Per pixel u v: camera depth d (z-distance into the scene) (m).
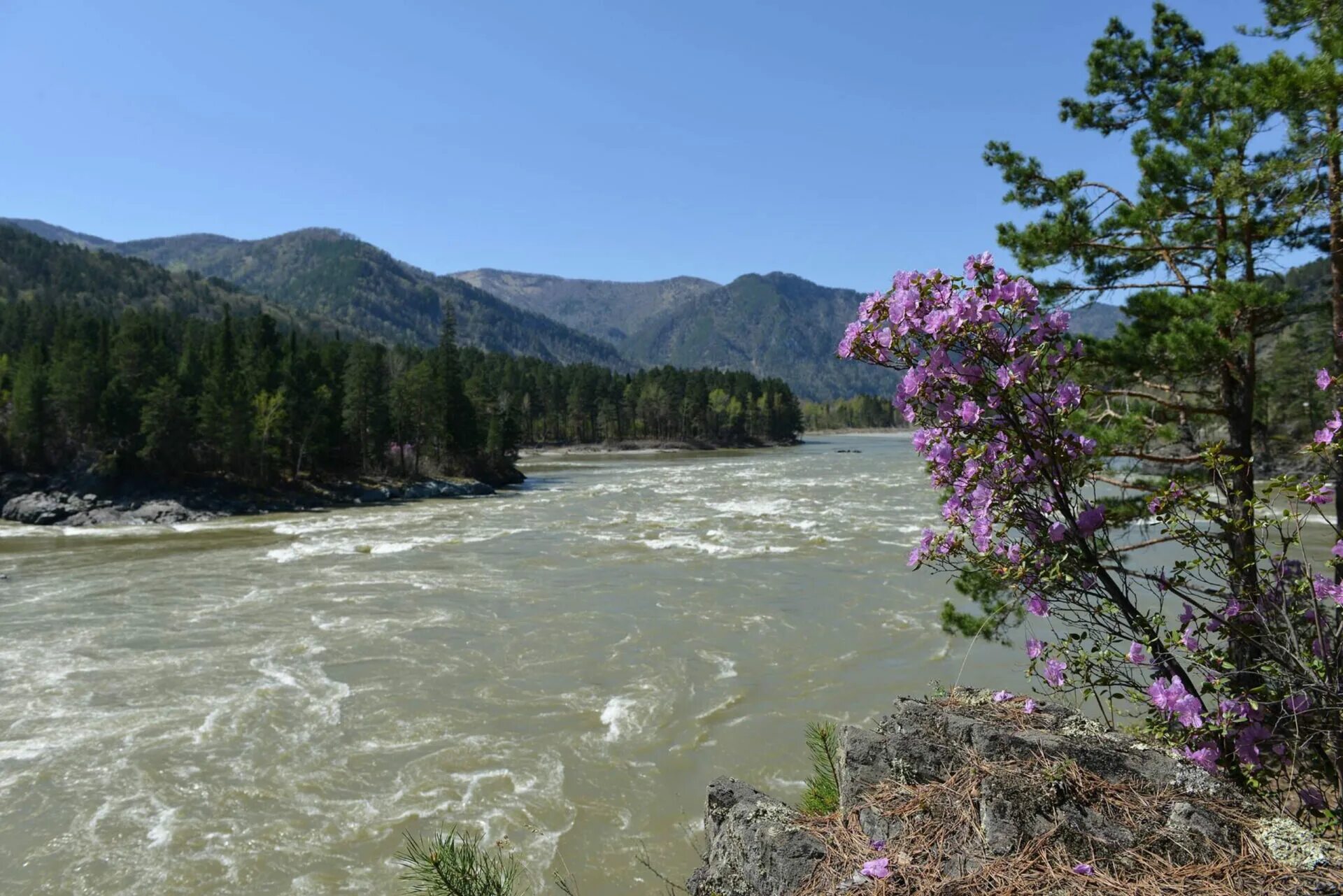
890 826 3.54
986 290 3.57
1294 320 7.57
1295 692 3.54
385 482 56.03
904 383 3.75
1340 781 3.54
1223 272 7.91
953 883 3.01
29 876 8.48
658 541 29.31
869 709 12.62
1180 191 8.29
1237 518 3.83
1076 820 3.18
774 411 143.00
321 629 17.88
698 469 71.81
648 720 12.41
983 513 3.76
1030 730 3.83
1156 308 7.75
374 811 9.71
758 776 10.41
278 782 10.50
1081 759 3.50
